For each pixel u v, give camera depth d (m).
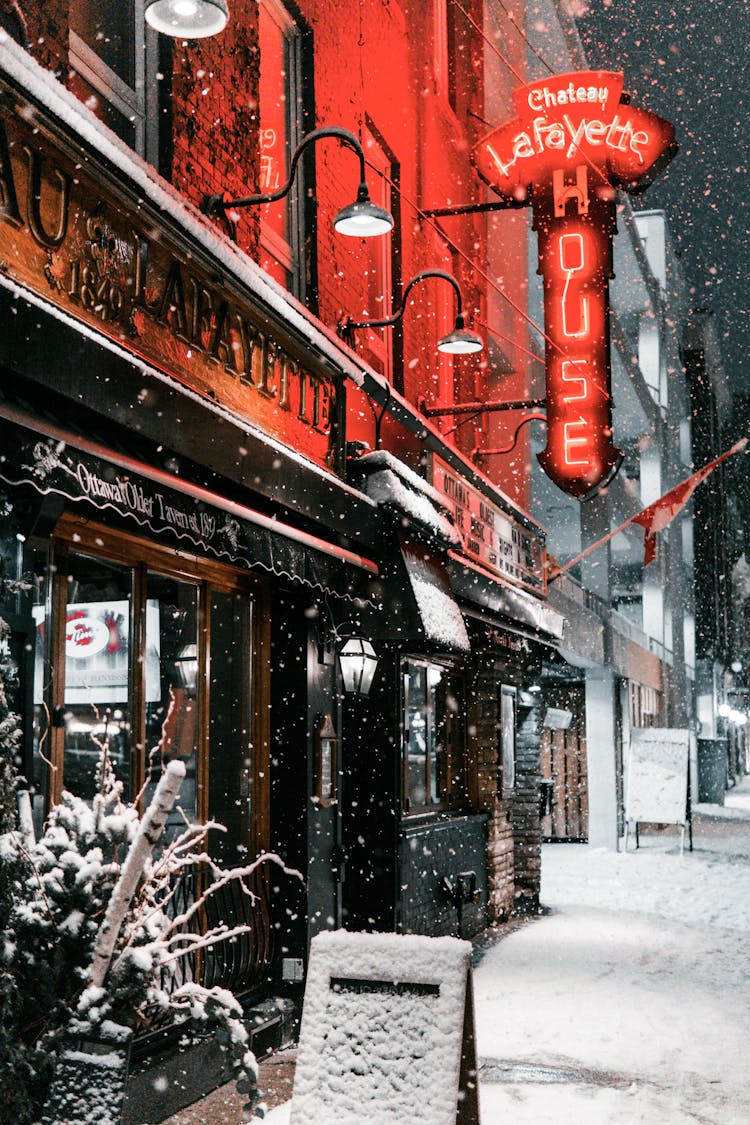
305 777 8.23
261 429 7.60
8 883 4.17
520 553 14.55
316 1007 4.57
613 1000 9.44
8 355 4.64
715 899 15.77
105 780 4.77
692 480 16.98
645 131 13.51
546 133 13.68
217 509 6.18
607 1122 6.36
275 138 9.66
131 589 6.68
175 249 6.59
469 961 4.58
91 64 6.78
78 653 6.08
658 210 36.50
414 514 9.28
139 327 6.30
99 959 4.06
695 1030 8.47
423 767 11.37
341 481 8.60
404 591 8.97
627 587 40.62
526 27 18.69
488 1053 7.82
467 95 16.02
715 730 51.06
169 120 7.23
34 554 5.04
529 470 18.59
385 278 12.15
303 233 9.82
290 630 8.39
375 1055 4.45
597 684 23.58
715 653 51.25
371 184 11.84
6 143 5.09
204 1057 6.77
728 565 61.25
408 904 10.02
